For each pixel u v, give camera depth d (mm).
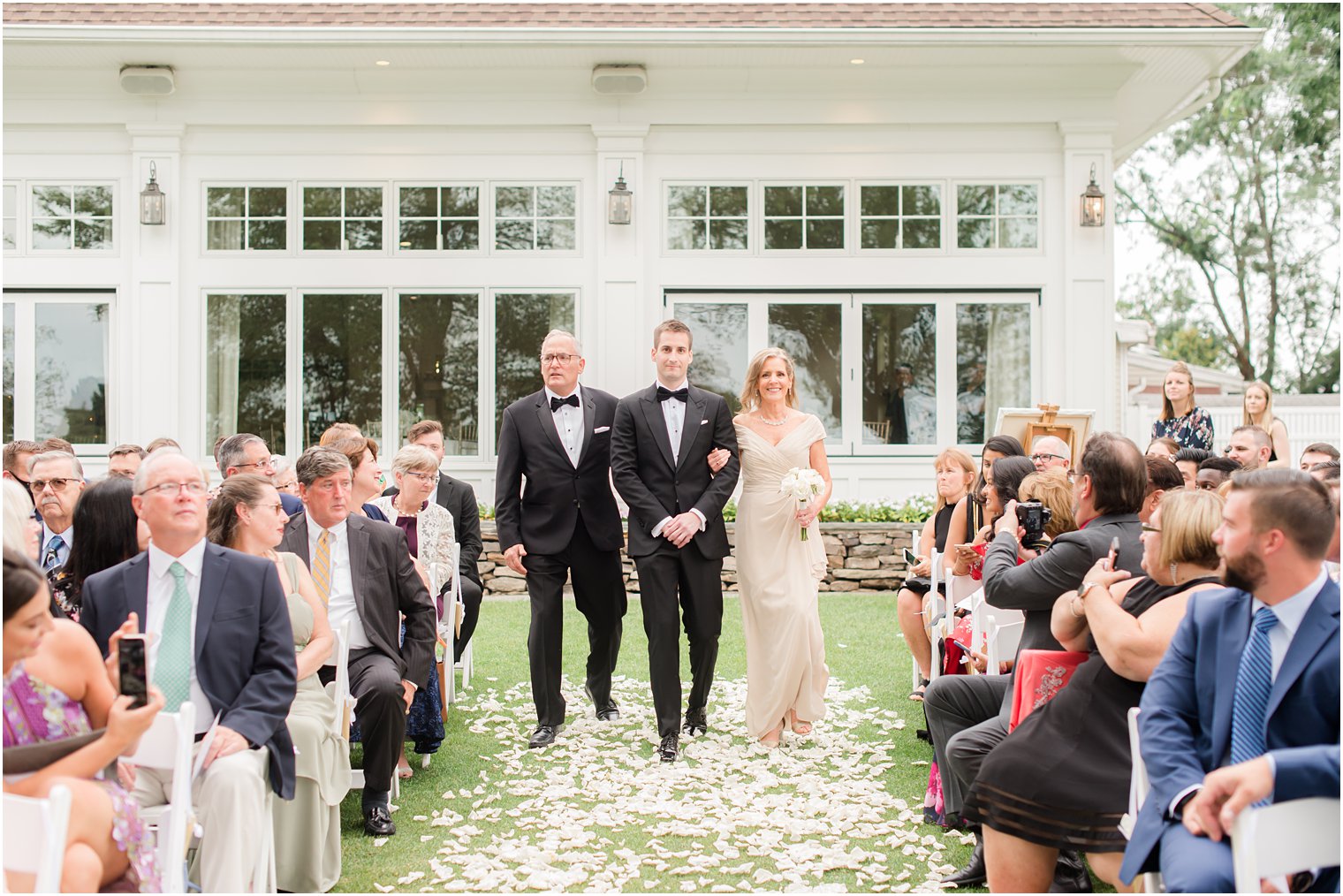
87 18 9422
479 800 4203
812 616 4996
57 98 9742
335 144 9867
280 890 3295
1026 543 3652
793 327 9969
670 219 9914
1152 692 2549
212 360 9906
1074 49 9203
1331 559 3178
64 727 2553
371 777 3877
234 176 9859
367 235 9930
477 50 9234
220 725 2982
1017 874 2814
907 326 9945
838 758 4699
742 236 9906
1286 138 22859
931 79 9734
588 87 9789
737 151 9859
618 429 5055
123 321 9812
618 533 5219
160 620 3084
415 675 4160
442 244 9930
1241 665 2404
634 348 9805
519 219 9930
